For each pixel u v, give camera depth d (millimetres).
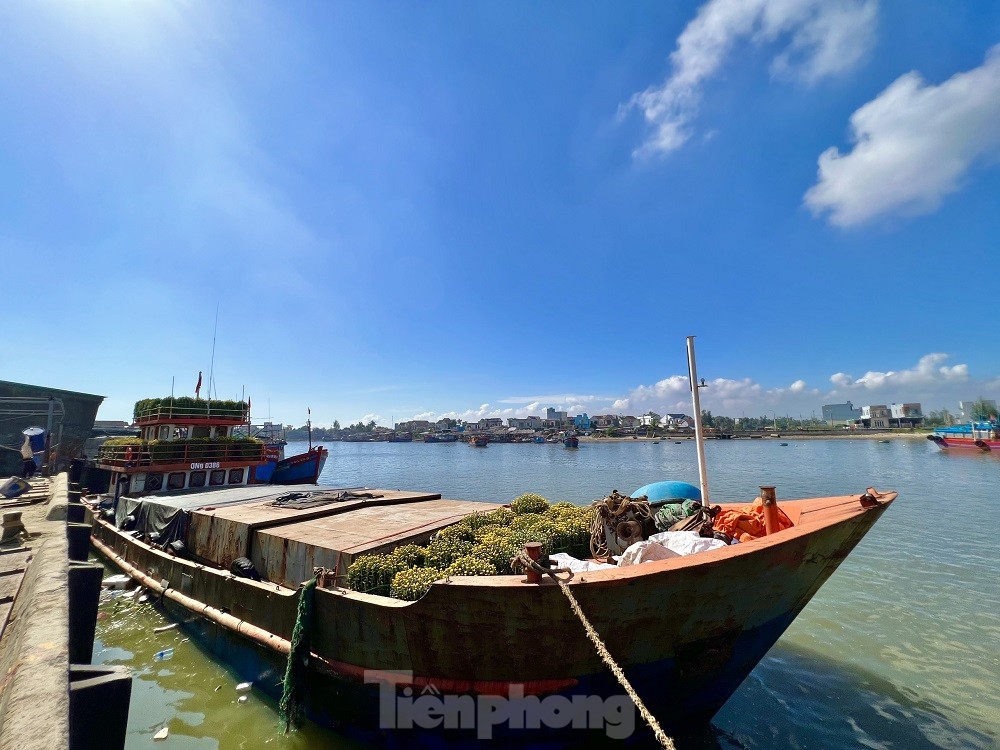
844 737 6750
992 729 6891
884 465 49875
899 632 10094
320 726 6605
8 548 7508
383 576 6770
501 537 7613
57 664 3129
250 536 9273
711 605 5043
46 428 31609
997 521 20359
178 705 7324
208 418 20188
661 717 5594
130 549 13211
